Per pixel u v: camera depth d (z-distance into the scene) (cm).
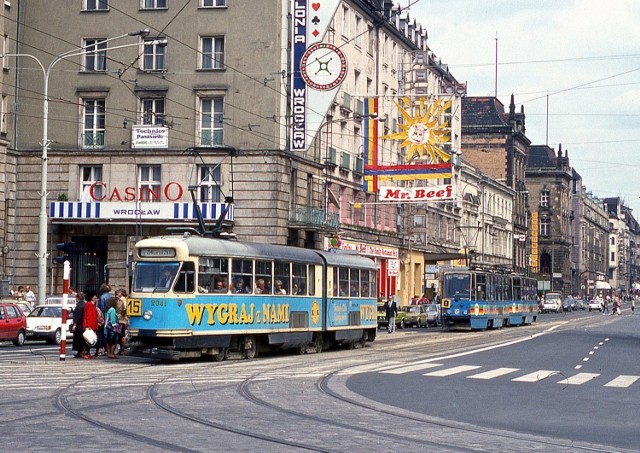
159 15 5578
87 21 5603
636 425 1681
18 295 4766
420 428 1573
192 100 5547
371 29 7125
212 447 1309
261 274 3197
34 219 5562
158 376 2370
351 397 1994
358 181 7050
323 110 5253
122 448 1271
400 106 5312
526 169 16512
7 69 5497
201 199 5525
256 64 5509
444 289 6094
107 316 3038
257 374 2489
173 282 2817
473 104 13038
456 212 9894
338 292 3712
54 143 5603
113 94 5584
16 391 1959
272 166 5478
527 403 1991
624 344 4503
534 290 7900
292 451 1296
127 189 5516
